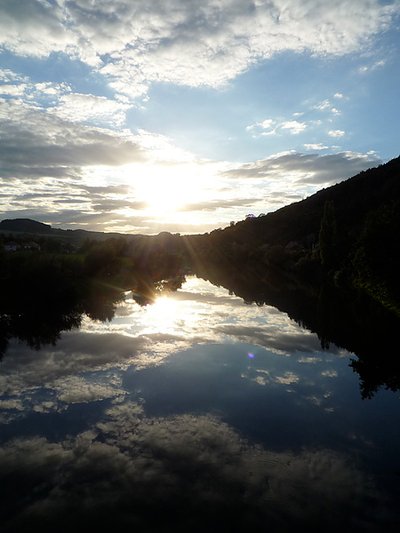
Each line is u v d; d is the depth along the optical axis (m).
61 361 17.42
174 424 11.52
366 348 19.66
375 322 25.67
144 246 71.94
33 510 7.96
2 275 37.72
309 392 14.01
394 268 29.84
